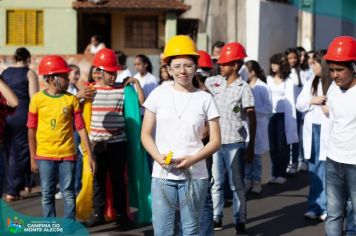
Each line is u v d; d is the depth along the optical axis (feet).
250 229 25.58
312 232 25.13
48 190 22.75
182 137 16.53
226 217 27.30
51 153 22.50
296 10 74.54
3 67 40.98
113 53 25.46
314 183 26.78
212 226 21.98
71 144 22.86
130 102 25.25
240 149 23.89
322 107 23.58
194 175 16.66
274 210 28.84
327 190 19.35
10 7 72.43
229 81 24.26
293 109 34.68
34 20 72.59
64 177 22.80
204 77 24.52
